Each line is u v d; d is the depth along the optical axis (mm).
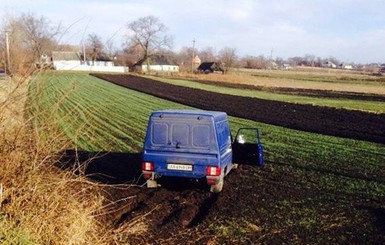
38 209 6859
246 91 54375
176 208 10430
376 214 10258
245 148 14141
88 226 7578
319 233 9031
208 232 8945
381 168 14938
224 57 106625
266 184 12734
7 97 6883
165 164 11398
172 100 40312
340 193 11914
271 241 8555
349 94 51281
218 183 11398
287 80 82438
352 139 20875
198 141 11281
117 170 14164
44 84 7148
